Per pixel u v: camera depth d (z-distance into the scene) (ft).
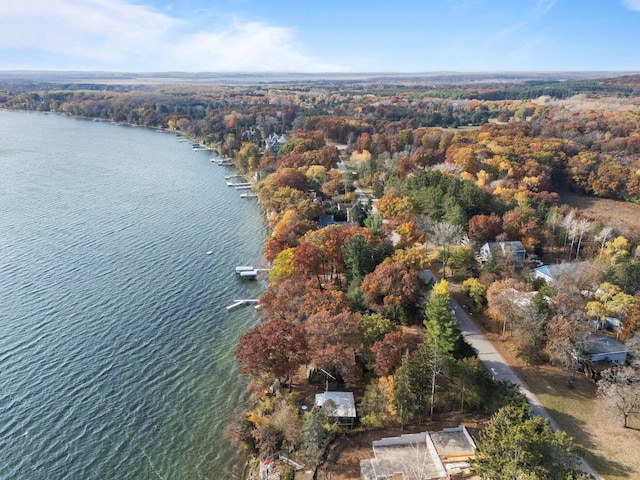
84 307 324.60
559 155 602.44
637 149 632.79
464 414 218.38
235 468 205.67
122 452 213.05
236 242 447.83
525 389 232.73
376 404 211.82
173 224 488.44
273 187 518.78
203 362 274.57
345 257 327.06
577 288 287.69
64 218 491.31
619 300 270.46
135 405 240.32
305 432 197.26
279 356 229.25
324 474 189.88
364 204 483.92
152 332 301.22
